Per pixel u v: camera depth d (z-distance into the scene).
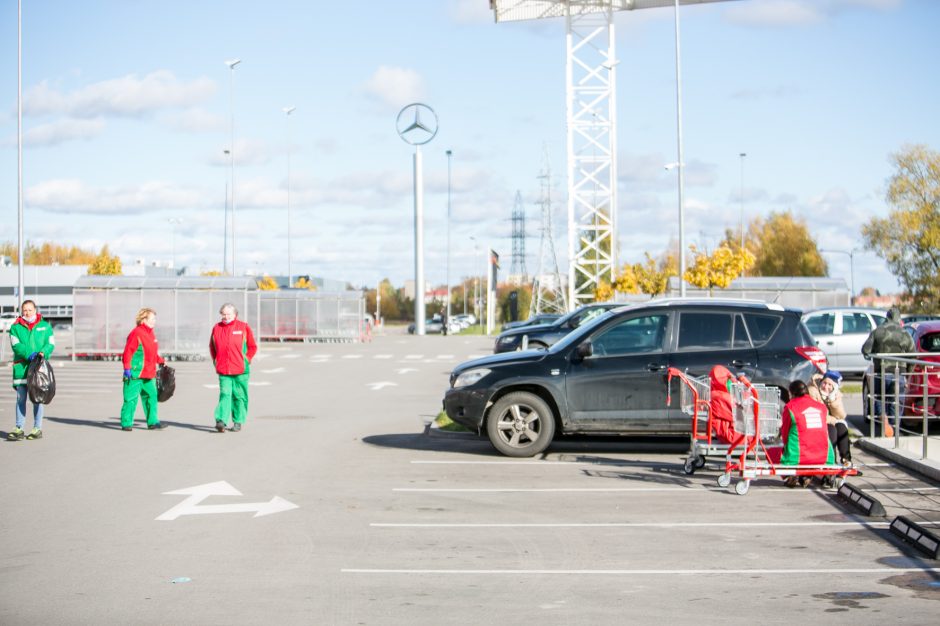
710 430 11.10
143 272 101.06
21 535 8.36
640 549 7.95
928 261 58.56
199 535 8.40
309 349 47.44
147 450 13.55
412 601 6.44
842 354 24.17
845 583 6.90
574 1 47.00
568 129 47.69
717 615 6.12
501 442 13.09
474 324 110.38
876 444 13.16
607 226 48.16
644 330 13.16
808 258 86.31
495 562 7.51
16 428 14.59
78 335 36.59
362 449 13.80
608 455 13.34
